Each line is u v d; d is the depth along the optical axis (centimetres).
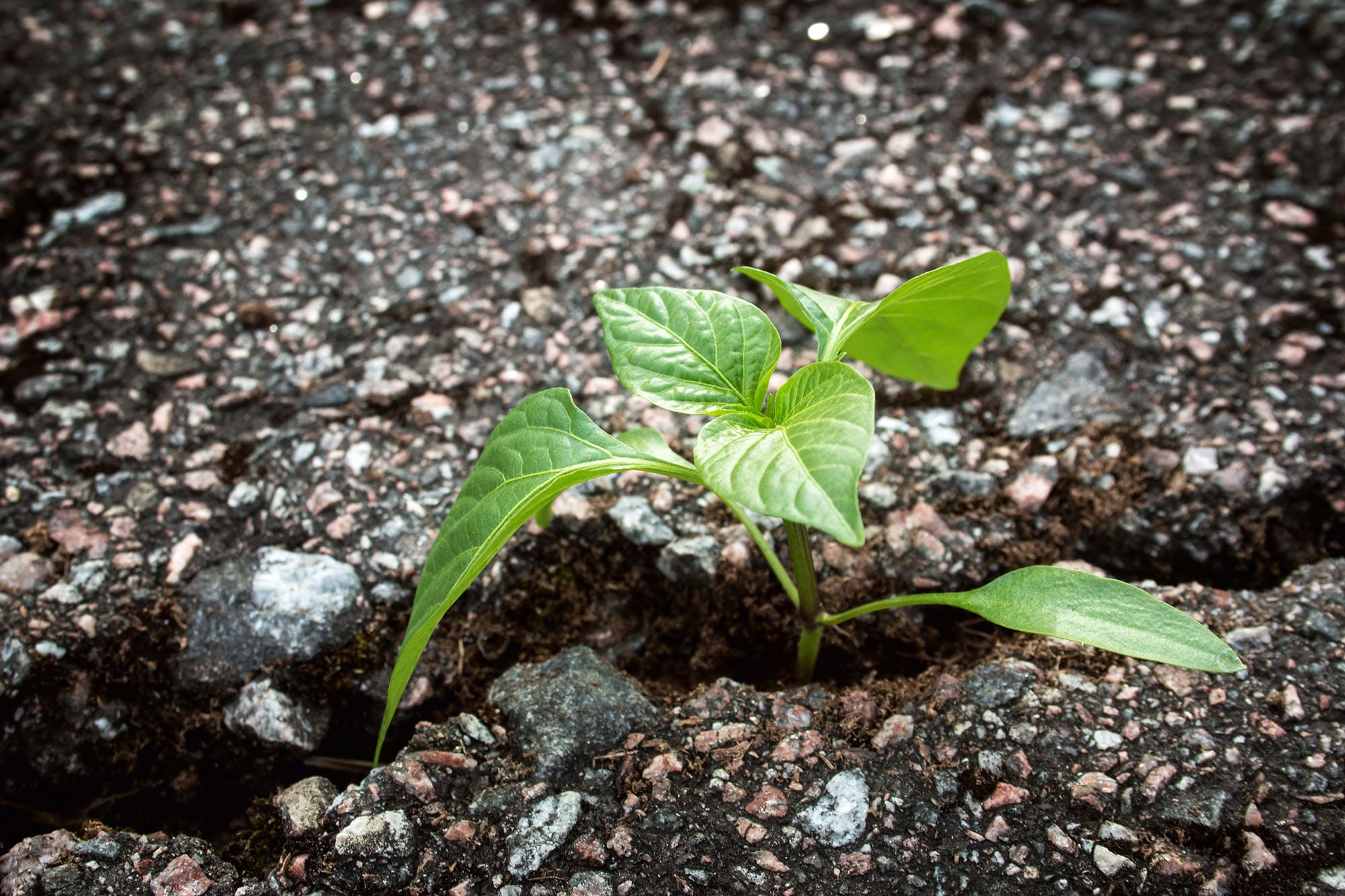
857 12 39
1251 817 26
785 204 35
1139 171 35
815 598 28
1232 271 33
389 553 30
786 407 26
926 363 30
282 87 38
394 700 26
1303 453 31
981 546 30
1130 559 30
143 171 36
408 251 35
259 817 28
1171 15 39
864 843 27
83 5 40
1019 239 34
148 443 32
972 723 28
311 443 32
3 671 29
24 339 33
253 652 29
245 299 34
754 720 28
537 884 26
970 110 37
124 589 30
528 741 28
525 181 36
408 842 27
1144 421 31
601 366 33
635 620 30
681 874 26
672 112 37
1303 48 37
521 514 26
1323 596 29
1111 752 27
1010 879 26
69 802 29
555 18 39
